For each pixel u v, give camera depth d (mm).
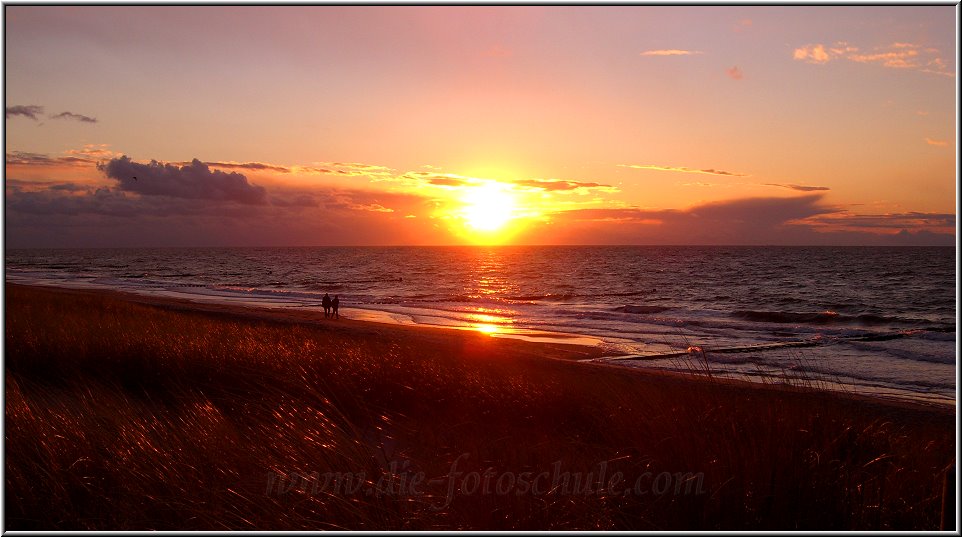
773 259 139875
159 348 9680
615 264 127562
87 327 12797
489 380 8148
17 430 4590
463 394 7492
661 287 65438
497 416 6906
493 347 20750
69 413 5316
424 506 3721
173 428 4898
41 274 90500
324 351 10195
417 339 21906
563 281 77750
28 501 3715
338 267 125875
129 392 7789
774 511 3641
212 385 7785
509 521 3570
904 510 3793
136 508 3734
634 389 7359
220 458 4363
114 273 96000
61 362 8750
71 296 30547
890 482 4172
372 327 25625
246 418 5891
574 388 8227
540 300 50781
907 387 14555
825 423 5094
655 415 5539
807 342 22500
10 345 9531
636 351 20531
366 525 3484
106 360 9023
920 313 38031
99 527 3549
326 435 4762
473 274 96938
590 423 6324
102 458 4340
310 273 102125
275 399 6492
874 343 21953
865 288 61188
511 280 80812
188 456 4355
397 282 77875
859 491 3916
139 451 4395
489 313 36469
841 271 90938
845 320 32156
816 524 3578
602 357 19203
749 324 29531
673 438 4633
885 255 161375
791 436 4387
